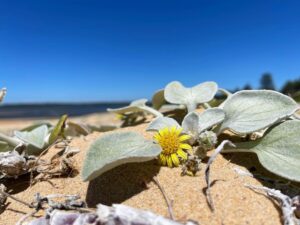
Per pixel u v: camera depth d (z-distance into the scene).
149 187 0.13
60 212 0.12
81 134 0.25
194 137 0.15
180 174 0.14
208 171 0.12
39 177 0.16
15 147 0.19
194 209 0.12
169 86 0.21
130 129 0.20
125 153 0.13
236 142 0.17
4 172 0.16
